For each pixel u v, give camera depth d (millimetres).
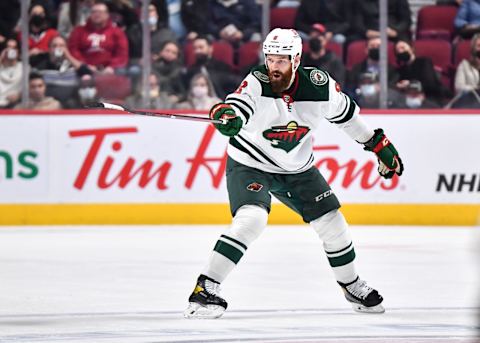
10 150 25203
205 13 26016
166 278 16344
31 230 24141
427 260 18688
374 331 11289
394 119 25500
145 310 13039
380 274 16812
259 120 12430
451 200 25562
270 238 22359
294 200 13062
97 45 25797
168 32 25922
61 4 25781
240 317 12445
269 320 12180
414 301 13945
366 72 26156
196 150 25375
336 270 13000
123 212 25375
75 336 10859
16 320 12133
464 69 26312
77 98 25938
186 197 25391
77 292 14766
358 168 25406
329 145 25375
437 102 26328
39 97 25859
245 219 12375
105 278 16344
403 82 26219
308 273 16906
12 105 25859
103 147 25328
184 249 20406
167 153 25344
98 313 12750
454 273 16953
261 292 14781
